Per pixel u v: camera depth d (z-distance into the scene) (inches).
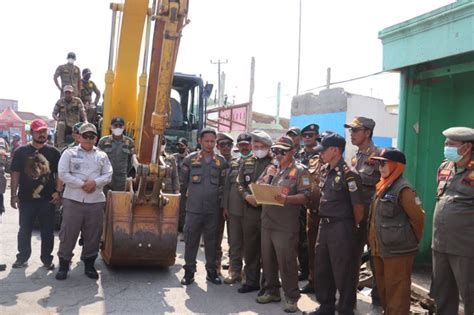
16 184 228.4
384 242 157.1
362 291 219.0
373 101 789.2
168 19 187.8
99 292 202.7
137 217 227.5
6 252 261.6
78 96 372.5
